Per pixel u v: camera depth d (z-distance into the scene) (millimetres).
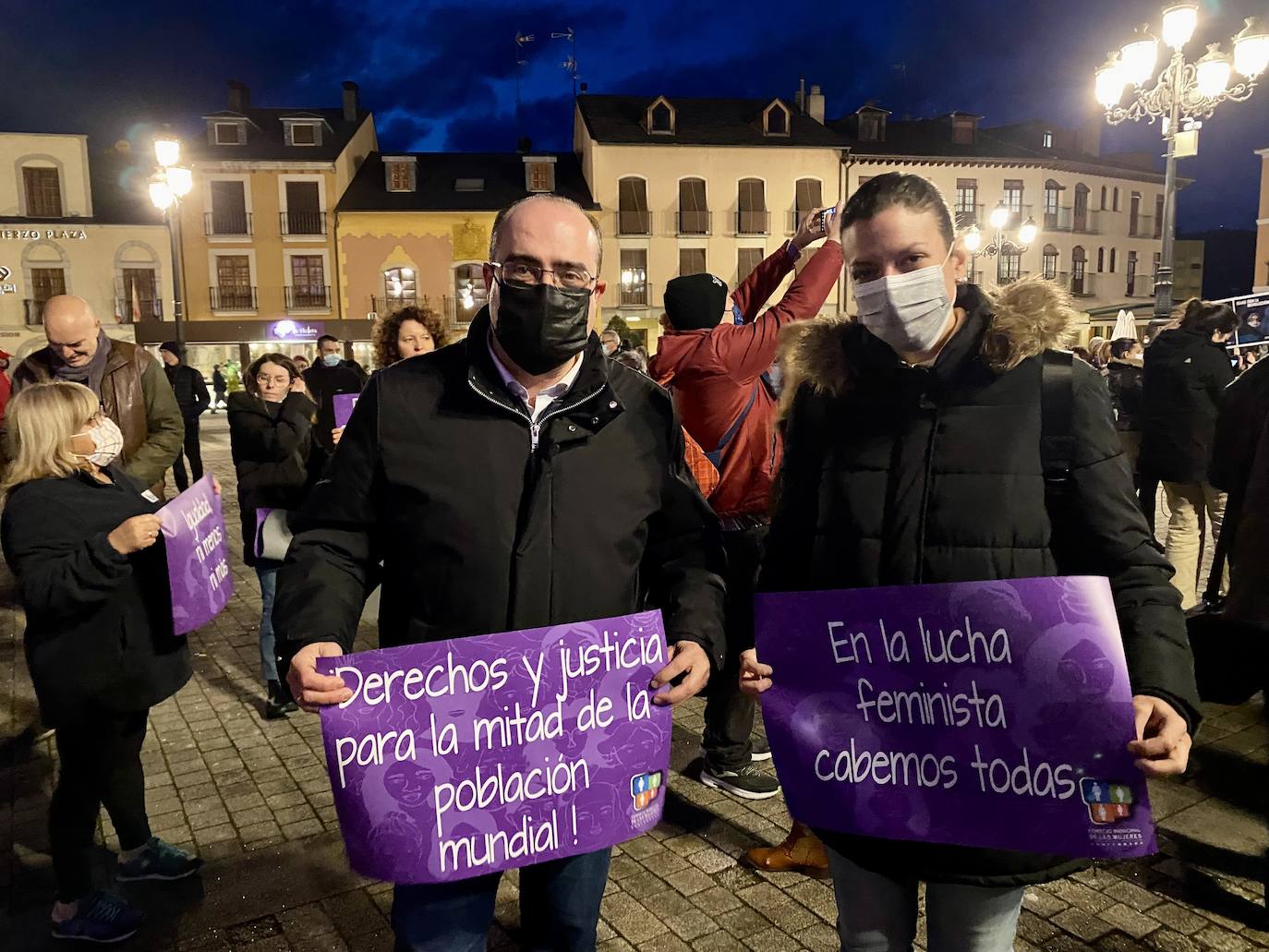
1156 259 42594
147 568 2652
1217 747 3779
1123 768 1383
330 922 2721
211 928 2693
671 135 34000
